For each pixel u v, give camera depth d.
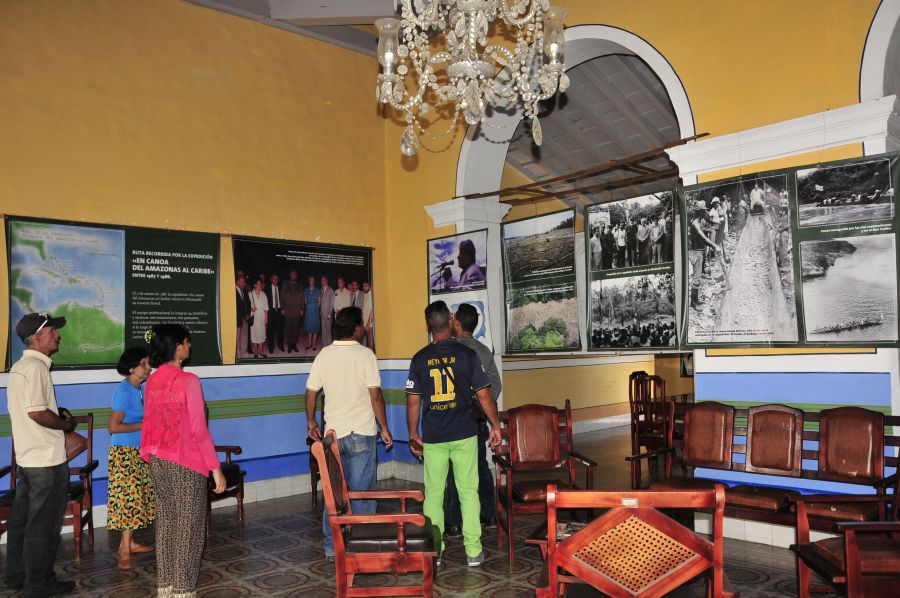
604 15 6.00
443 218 7.41
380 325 7.95
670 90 5.57
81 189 5.94
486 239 6.92
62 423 4.15
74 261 5.86
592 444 9.62
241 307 6.80
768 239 4.84
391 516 3.24
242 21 7.03
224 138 6.82
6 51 5.63
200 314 6.52
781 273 4.77
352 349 4.62
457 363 4.41
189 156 6.58
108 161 6.10
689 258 5.27
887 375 4.40
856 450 4.16
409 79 7.86
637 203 5.66
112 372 5.99
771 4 5.00
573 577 2.73
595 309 5.96
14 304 5.55
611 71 8.04
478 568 4.46
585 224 6.05
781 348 4.85
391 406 7.89
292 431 7.08
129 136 6.23
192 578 3.60
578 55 6.47
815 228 4.62
